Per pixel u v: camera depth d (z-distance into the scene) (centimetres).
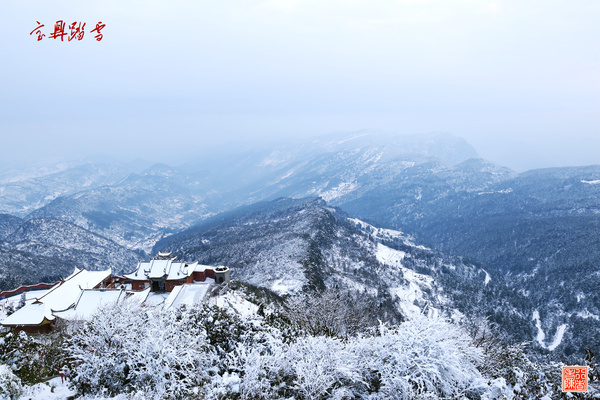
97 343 1641
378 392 1514
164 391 1429
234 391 1486
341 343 1775
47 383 1631
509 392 1504
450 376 1548
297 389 1507
